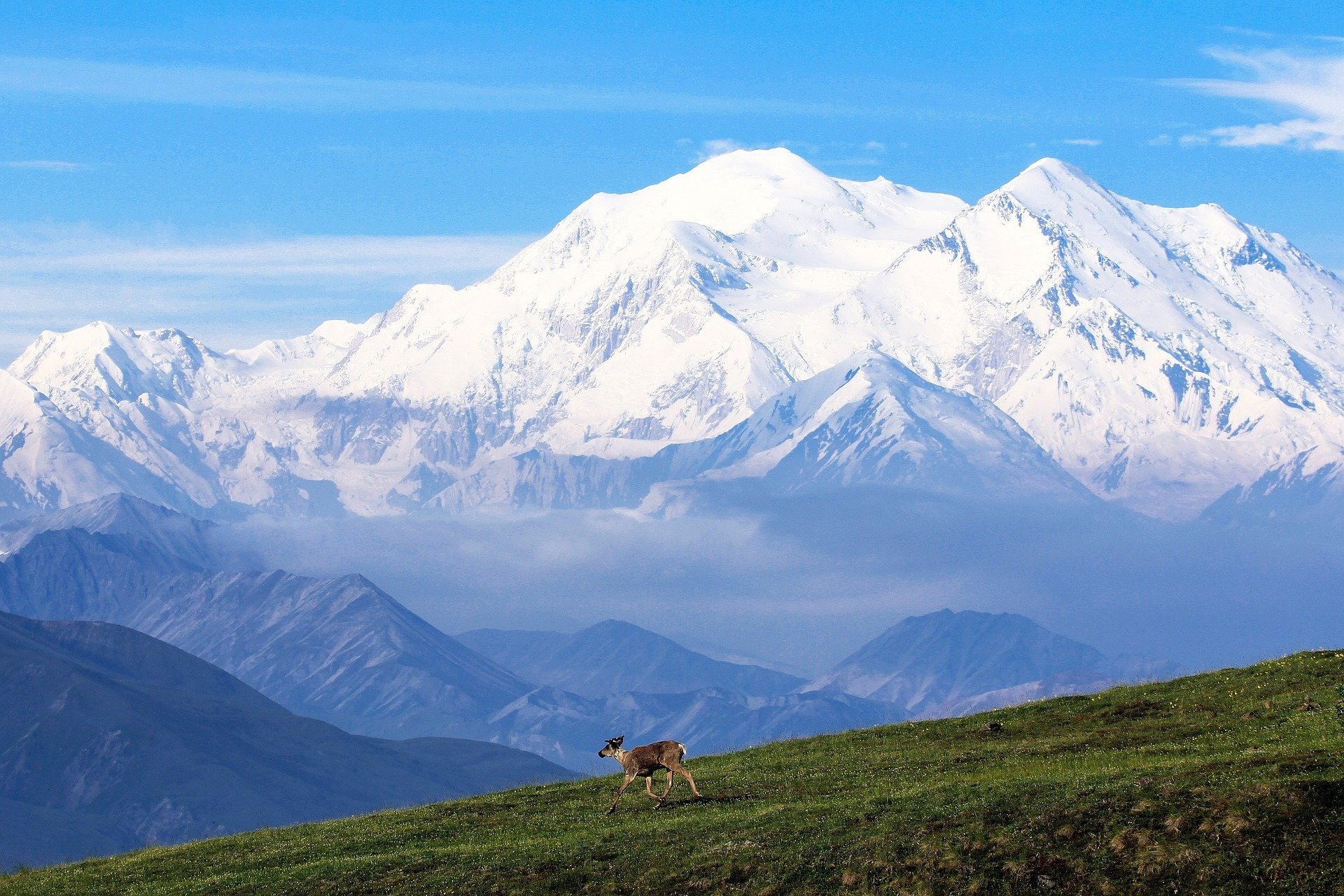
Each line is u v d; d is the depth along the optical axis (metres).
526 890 112.69
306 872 124.75
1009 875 101.19
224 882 125.69
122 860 145.12
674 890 109.12
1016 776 123.44
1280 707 137.75
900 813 113.38
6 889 135.88
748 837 115.31
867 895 103.19
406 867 122.06
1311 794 99.88
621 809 137.12
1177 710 146.75
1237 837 98.12
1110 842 100.94
